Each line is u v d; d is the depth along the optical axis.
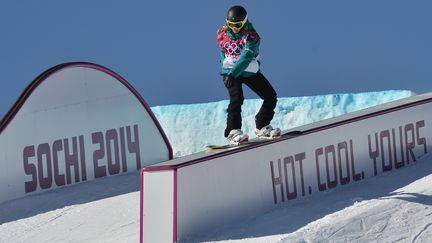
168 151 38.94
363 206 26.22
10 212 33.44
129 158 37.66
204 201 26.20
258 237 25.44
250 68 27.73
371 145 31.14
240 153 27.38
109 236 29.11
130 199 33.09
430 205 26.12
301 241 23.97
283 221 26.66
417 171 30.81
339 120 30.78
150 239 25.58
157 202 25.52
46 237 30.23
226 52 27.88
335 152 30.08
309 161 29.34
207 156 26.47
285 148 28.67
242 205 27.33
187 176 25.67
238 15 27.22
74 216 32.03
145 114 38.22
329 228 24.61
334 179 29.98
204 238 25.69
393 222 25.14
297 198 28.92
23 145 34.94
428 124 33.03
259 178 27.88
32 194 35.09
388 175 30.95
